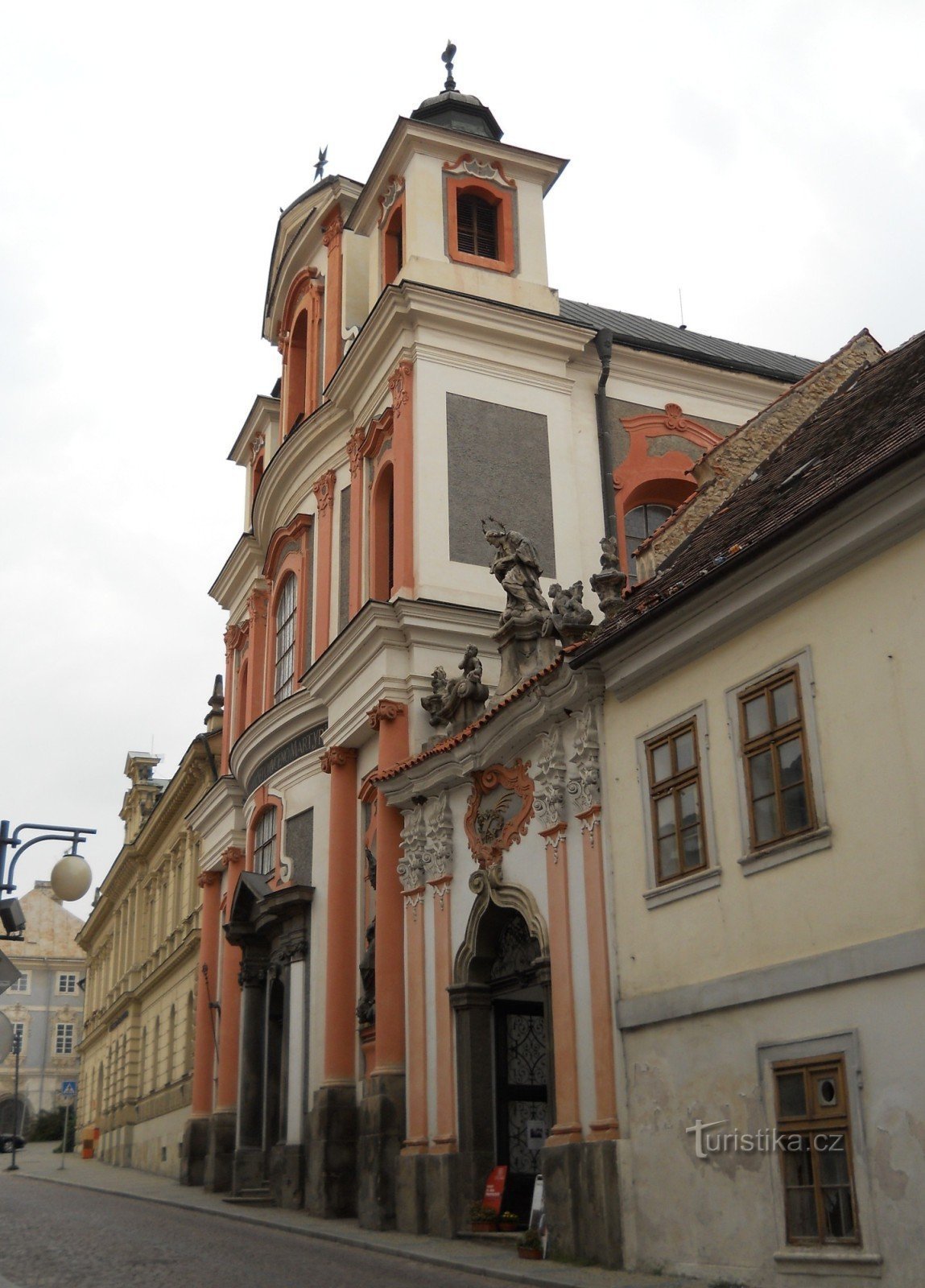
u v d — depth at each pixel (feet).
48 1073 315.58
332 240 106.63
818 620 45.32
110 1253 56.13
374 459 92.58
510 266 92.99
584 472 90.43
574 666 56.18
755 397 101.14
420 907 70.64
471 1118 64.03
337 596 95.61
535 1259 53.26
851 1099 40.70
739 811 47.44
